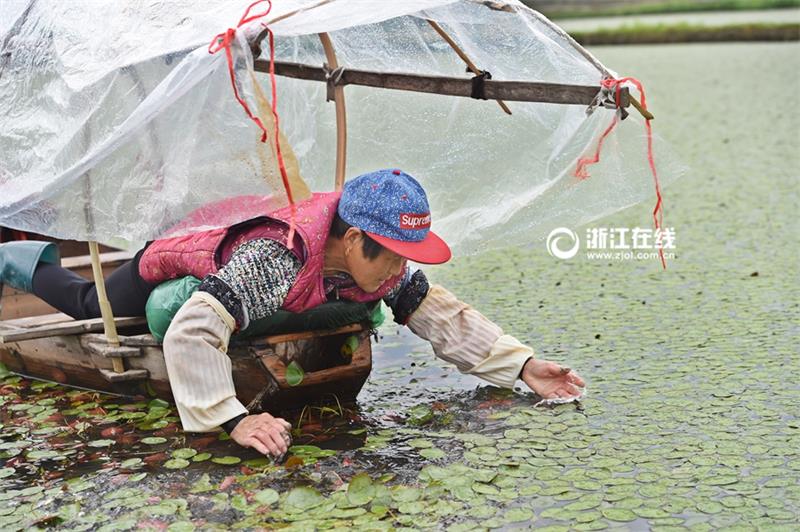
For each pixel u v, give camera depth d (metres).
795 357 5.14
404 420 4.50
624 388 4.80
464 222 4.98
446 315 4.79
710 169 10.73
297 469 3.96
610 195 4.61
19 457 4.22
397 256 4.17
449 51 4.86
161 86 3.82
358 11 3.92
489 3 4.32
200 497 3.76
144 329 4.93
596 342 5.50
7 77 4.50
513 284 6.79
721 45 24.36
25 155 4.36
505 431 4.34
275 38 4.93
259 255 4.06
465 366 4.82
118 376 4.62
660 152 4.44
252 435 4.02
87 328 4.71
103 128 4.11
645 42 25.39
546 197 4.73
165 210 3.96
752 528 3.43
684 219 8.56
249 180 3.89
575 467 3.96
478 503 3.65
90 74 4.18
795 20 26.72
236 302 4.04
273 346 4.30
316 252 4.09
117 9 4.32
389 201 4.03
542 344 5.49
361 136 5.23
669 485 3.78
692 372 4.98
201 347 4.02
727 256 7.27
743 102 15.61
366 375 4.59
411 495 3.70
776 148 11.76
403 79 4.69
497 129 4.89
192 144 3.90
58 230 4.22
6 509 3.73
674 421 4.39
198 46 3.95
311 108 5.15
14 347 5.22
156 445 4.29
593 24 29.08
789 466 3.91
